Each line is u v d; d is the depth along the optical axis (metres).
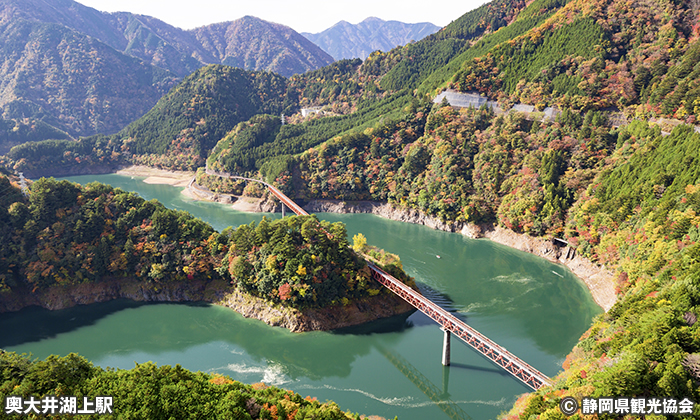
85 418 61.47
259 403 70.38
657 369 64.62
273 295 126.50
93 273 141.12
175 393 68.50
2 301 134.50
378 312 129.62
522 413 73.19
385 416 87.69
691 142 144.12
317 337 119.25
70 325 127.62
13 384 66.62
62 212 148.50
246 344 116.94
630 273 124.62
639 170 158.12
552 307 135.75
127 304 140.00
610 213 153.25
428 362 107.25
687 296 80.62
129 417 63.66
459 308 135.12
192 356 111.44
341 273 128.50
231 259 137.38
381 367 105.81
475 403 91.25
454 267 169.00
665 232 124.06
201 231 150.62
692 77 177.75
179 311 135.25
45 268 138.00
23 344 117.19
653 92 190.50
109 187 166.00
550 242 178.12
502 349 92.25
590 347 93.81
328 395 94.69
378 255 150.00
